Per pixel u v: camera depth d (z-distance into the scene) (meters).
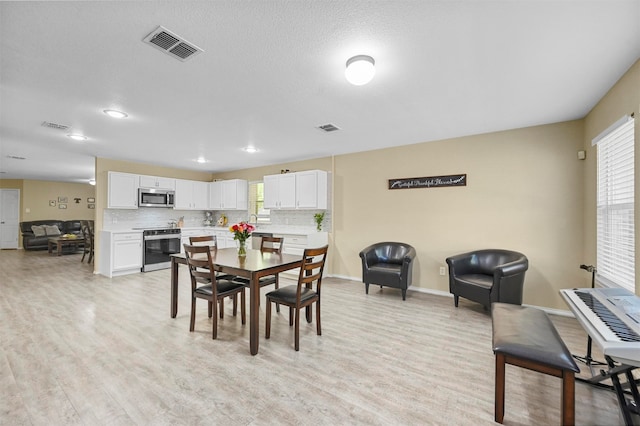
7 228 9.05
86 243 6.90
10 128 3.64
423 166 4.38
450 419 1.68
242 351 2.47
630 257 2.33
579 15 1.61
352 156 5.13
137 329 2.89
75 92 2.60
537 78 2.35
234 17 1.63
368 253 4.35
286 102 2.84
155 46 1.91
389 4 1.53
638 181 2.10
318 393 1.91
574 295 2.00
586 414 1.72
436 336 2.80
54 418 1.65
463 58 2.05
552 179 3.47
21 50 1.94
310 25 1.70
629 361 1.32
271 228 6.22
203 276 2.77
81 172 7.52
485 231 3.88
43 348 2.47
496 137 3.82
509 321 1.91
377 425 1.63
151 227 6.41
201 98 2.75
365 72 2.02
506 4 1.53
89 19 1.64
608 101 2.59
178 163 6.14
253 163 6.13
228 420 1.66
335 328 2.99
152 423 1.62
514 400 1.84
